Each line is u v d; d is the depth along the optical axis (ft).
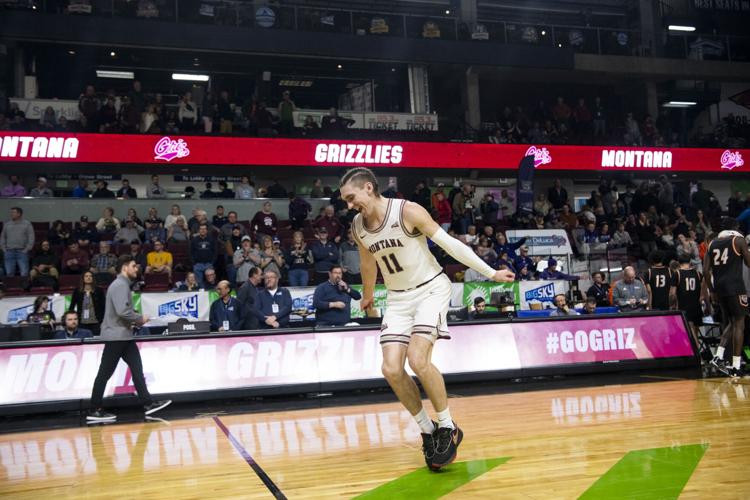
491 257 42.80
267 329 25.53
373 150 60.49
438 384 11.83
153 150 54.60
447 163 62.75
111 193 52.01
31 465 14.21
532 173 56.80
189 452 14.83
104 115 55.36
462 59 70.44
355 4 76.02
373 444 14.79
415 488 10.64
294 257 40.73
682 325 30.40
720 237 25.79
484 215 56.13
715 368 28.07
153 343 24.44
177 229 45.68
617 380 25.99
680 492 9.76
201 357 24.63
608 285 40.14
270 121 59.72
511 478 10.99
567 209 57.77
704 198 65.16
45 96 67.97
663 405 18.79
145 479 12.18
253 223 47.73
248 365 24.88
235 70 71.97
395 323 12.37
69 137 52.49
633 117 78.28
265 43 63.87
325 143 59.31
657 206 62.39
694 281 31.76
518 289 41.37
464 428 16.29
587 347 28.66
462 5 78.07
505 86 83.30
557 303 34.27
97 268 40.06
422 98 72.18
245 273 39.04
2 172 53.93
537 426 16.12
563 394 22.41
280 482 11.44
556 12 84.07
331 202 52.95
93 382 23.48
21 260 41.29
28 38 57.52
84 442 17.15
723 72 82.17
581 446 13.42
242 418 20.25
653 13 82.53
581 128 71.15
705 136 77.36
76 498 10.99
